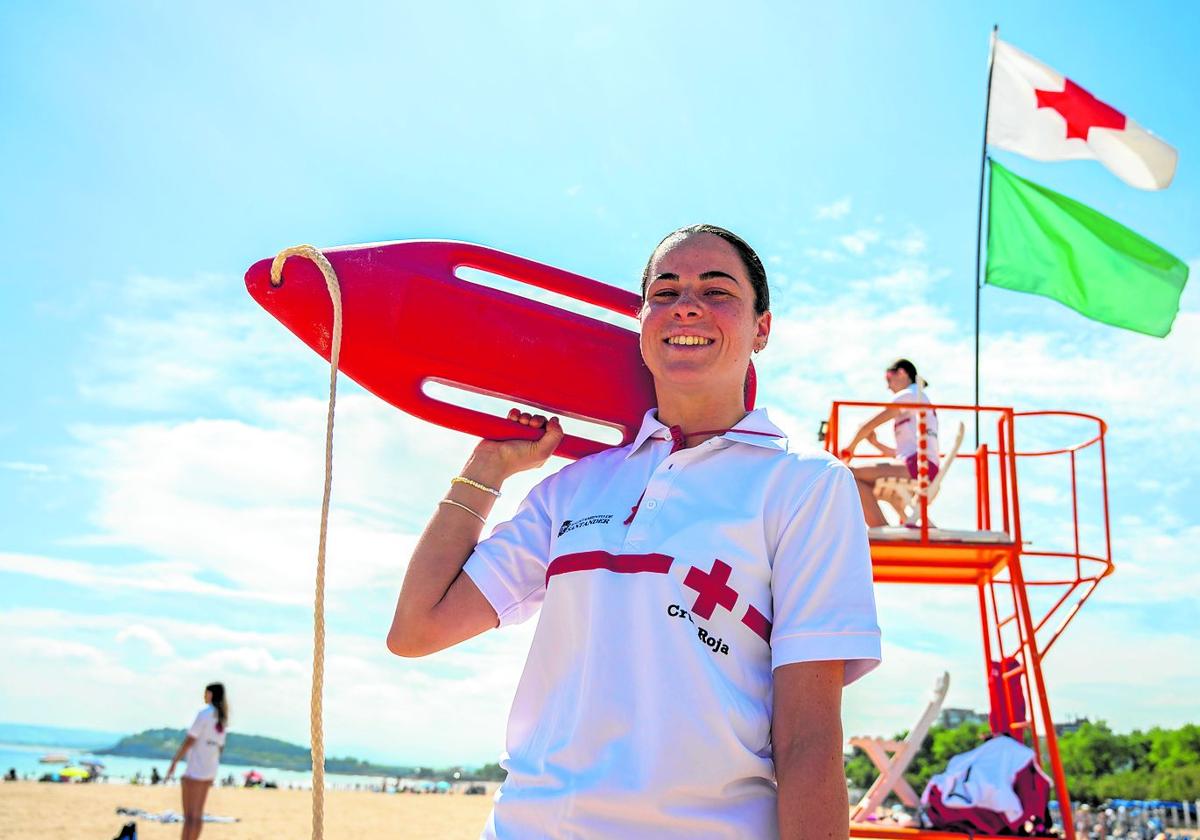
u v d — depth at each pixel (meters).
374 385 2.74
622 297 2.90
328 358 2.75
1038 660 6.23
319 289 2.69
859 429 7.72
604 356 2.80
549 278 2.86
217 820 21.03
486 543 2.44
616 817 1.82
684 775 1.83
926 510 6.63
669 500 2.16
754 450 2.21
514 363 2.73
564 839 1.83
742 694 1.94
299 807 27.12
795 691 1.91
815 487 2.09
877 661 1.94
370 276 2.69
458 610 2.38
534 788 1.93
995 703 7.38
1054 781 6.03
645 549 2.07
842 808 1.82
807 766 1.83
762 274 2.50
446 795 42.53
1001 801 5.76
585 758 1.91
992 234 10.34
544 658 2.12
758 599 2.03
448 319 2.71
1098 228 10.05
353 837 19.98
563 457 2.78
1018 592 6.44
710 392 2.36
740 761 1.88
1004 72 10.81
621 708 1.93
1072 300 10.23
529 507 2.48
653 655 1.94
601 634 2.01
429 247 2.80
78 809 21.86
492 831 1.96
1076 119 10.61
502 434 2.70
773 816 1.90
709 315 2.32
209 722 11.63
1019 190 10.34
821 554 2.03
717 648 1.96
